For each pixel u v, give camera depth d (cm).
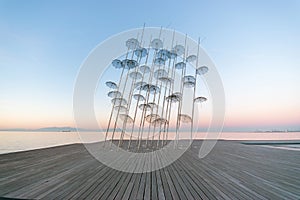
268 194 187
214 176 262
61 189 194
